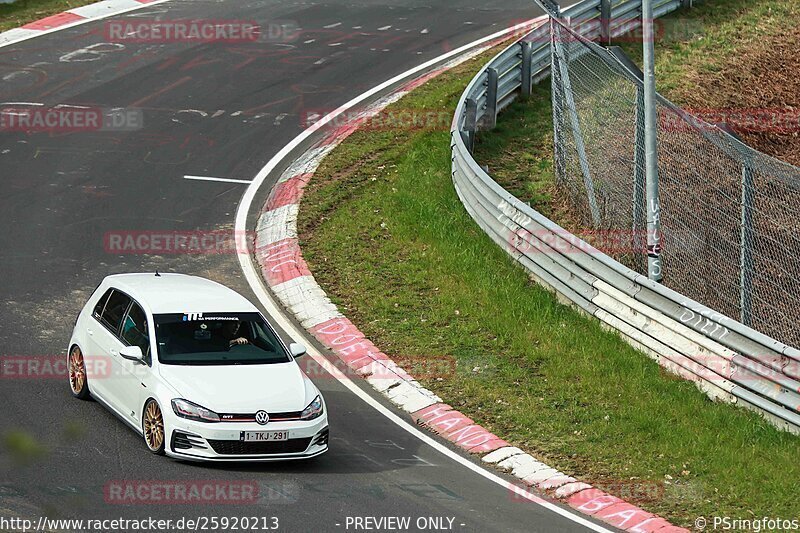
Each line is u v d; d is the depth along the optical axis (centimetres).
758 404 2564
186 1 5569
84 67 4591
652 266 2833
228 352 2253
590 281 2998
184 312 2298
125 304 2356
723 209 3559
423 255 3288
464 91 4031
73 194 3534
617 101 3781
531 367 2767
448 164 3909
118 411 2262
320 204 3594
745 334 2589
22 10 5262
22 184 3566
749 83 4819
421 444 2383
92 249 3197
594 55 3788
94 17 5228
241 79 4572
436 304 3044
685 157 3791
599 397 2633
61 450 2112
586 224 3503
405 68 4750
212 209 3528
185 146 3950
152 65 4666
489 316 2978
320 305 3011
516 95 4503
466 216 3566
